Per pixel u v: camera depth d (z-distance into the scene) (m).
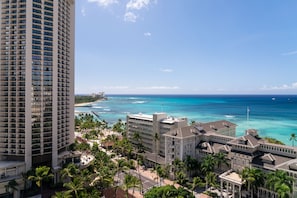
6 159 83.25
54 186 81.56
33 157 83.75
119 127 189.00
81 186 66.06
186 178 82.00
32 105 83.31
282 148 72.94
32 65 84.12
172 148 94.06
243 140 78.38
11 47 84.31
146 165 109.31
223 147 86.31
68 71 101.06
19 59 83.56
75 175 74.81
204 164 79.50
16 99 82.31
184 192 60.12
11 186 69.81
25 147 81.44
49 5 89.00
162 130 118.75
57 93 91.00
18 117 82.25
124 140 128.62
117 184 84.62
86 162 95.56
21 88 82.75
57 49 91.00
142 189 81.81
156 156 111.25
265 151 76.88
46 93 86.88
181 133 92.44
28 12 83.88
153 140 123.69
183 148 90.88
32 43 84.50
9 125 82.50
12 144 82.31
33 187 79.62
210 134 97.75
